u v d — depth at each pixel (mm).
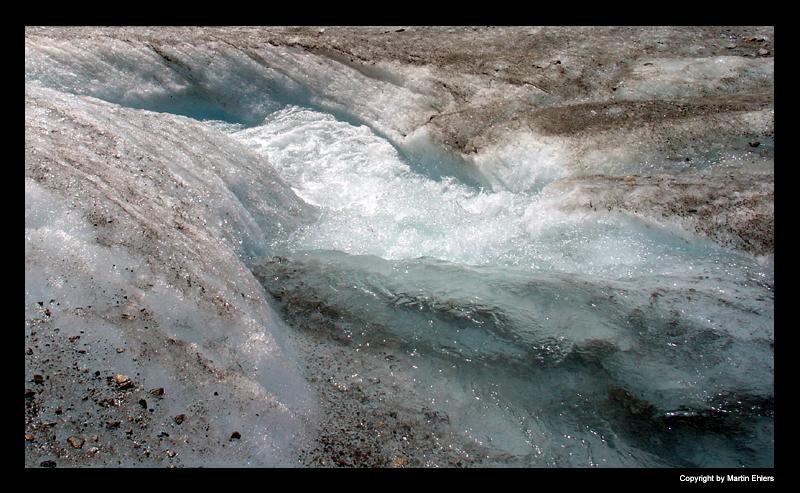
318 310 4273
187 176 4906
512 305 4301
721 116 6324
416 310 4273
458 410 3607
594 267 4941
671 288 4496
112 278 3492
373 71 7750
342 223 5594
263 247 4988
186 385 3172
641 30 8344
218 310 3654
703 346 3973
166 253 3844
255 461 3016
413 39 8438
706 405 3609
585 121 6566
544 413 3596
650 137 6195
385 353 3971
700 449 3393
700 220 5070
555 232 5340
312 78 7699
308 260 4848
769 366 3834
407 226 5684
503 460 3320
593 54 7832
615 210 5277
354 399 3586
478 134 6680
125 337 3236
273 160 6707
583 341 4008
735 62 7312
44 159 4098
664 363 3865
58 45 7168
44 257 3404
